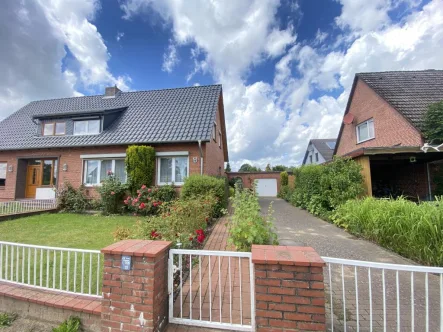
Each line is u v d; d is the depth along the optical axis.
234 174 22.02
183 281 3.35
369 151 7.33
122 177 10.82
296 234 5.88
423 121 8.84
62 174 11.31
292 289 1.98
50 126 12.34
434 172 9.30
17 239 5.55
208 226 6.63
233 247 4.52
